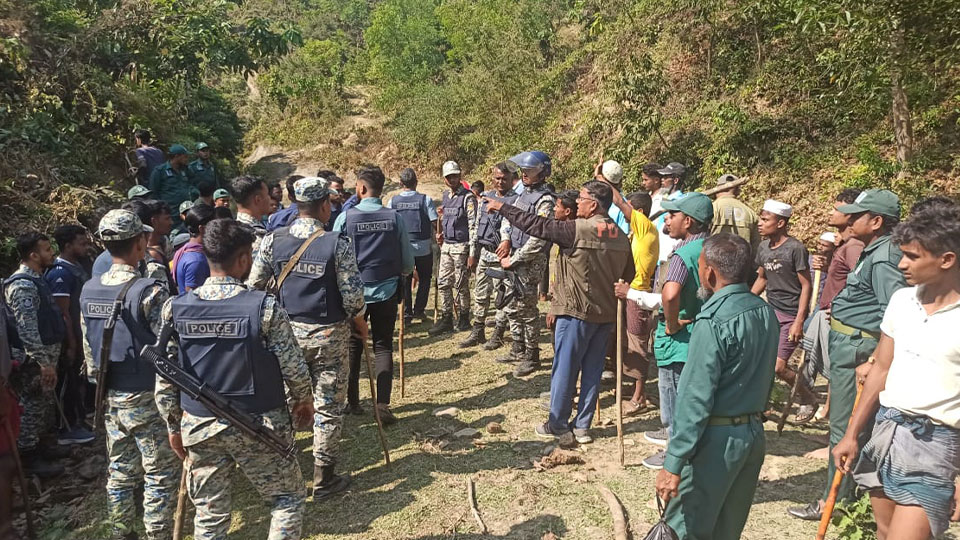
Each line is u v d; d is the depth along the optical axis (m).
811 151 10.12
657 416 5.04
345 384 4.06
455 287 7.53
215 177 8.97
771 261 4.88
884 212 3.24
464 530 3.63
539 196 5.39
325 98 22.89
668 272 3.83
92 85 9.77
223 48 10.75
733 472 2.64
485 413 5.21
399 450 4.62
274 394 2.96
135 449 3.51
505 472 4.25
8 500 3.10
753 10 11.03
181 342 2.90
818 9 7.78
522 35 17.17
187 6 10.53
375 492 4.07
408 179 7.76
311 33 35.31
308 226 3.95
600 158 13.11
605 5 15.01
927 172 8.60
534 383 5.77
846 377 3.38
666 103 12.82
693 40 13.02
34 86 8.83
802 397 4.93
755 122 10.70
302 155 21.09
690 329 3.88
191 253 4.48
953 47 7.39
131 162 10.00
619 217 5.25
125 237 3.44
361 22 37.78
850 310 3.35
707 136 11.58
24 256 4.45
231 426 2.86
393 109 21.52
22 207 6.88
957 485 2.52
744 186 10.31
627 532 3.50
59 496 4.40
